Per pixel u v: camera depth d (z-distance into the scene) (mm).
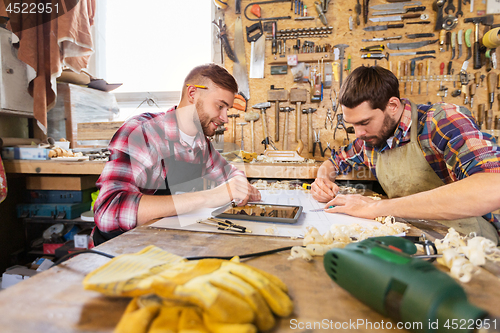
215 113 1165
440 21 2223
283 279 429
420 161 1198
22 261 2291
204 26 2705
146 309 307
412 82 2279
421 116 1172
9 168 1800
